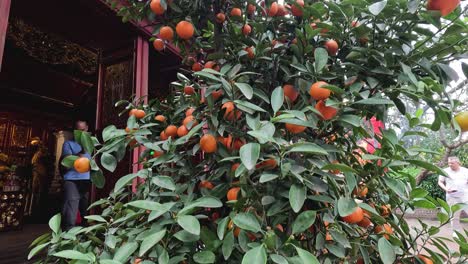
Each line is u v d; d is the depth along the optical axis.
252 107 0.93
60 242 0.94
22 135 6.68
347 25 1.14
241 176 0.92
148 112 1.50
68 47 4.32
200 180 1.19
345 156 1.21
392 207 1.29
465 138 2.35
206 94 1.02
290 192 0.85
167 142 1.18
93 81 5.70
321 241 0.95
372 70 1.03
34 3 3.06
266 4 1.26
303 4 1.17
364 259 1.00
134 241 0.89
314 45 1.18
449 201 5.12
